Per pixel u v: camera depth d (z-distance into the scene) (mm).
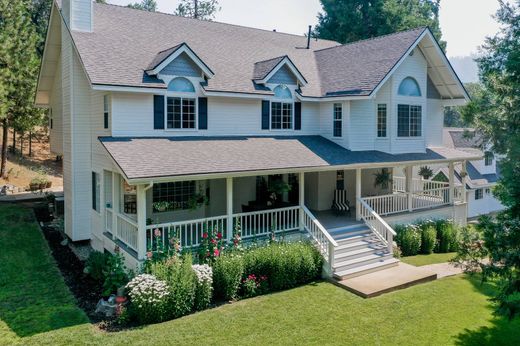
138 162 13906
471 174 33812
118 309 11773
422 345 10898
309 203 22266
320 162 17781
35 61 30000
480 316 12734
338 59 23859
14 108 29281
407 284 14992
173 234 14016
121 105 16266
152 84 16406
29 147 41281
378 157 20484
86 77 17094
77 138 18844
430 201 24219
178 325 11477
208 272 12852
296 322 11844
